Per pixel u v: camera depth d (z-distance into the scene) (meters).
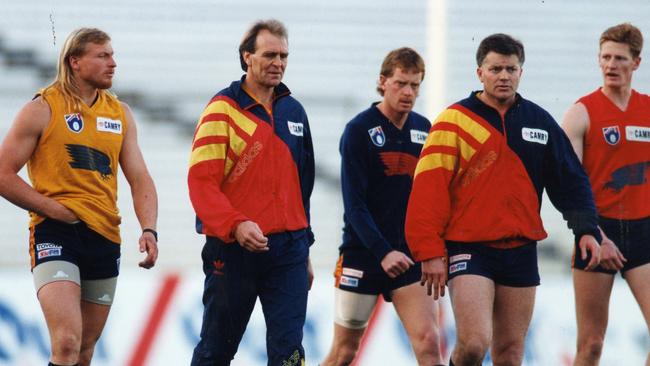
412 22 45.84
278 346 21.69
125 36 44.84
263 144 22.12
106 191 22.34
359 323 27.33
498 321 23.38
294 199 22.58
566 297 35.03
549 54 45.94
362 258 26.66
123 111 23.06
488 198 22.91
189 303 33.62
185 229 40.50
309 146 23.14
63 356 20.83
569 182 23.52
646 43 46.25
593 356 27.48
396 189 25.86
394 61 25.53
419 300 25.70
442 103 44.78
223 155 21.89
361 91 44.38
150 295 33.50
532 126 23.12
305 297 22.23
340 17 45.75
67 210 21.67
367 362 33.34
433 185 23.03
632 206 27.25
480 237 22.88
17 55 44.09
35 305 32.81
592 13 46.81
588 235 23.42
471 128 22.97
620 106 27.62
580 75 45.69
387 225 25.88
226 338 22.42
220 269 22.12
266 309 22.16
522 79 45.53
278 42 22.11
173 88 44.28
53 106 21.94
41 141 21.88
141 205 22.95
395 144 25.86
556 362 34.62
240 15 45.53
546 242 41.41
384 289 26.67
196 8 45.41
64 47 22.25
